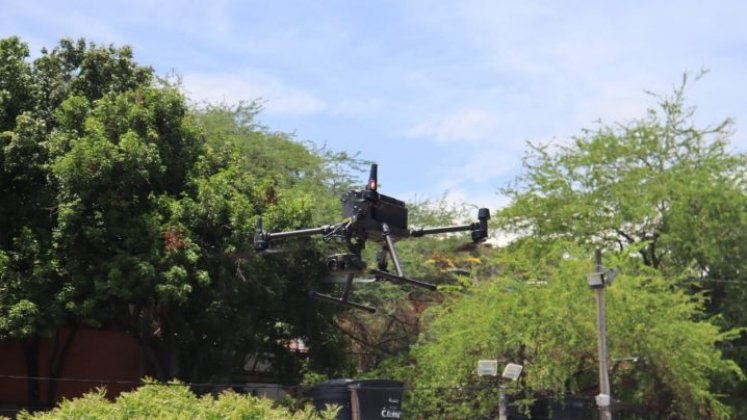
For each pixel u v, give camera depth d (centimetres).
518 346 2233
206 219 2122
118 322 2325
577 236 2723
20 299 1947
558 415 2138
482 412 2239
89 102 2208
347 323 2934
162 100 2184
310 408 1322
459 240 3322
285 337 2552
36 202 2081
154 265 2003
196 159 2236
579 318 2153
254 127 2880
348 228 1044
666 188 2595
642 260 2609
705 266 2625
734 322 2589
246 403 1173
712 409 2281
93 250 2047
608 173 2742
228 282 2173
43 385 2470
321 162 2916
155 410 1137
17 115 2108
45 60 2288
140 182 2033
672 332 2138
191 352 2448
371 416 1819
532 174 2812
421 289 3025
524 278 2453
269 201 2284
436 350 2316
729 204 2530
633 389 2322
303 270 2419
